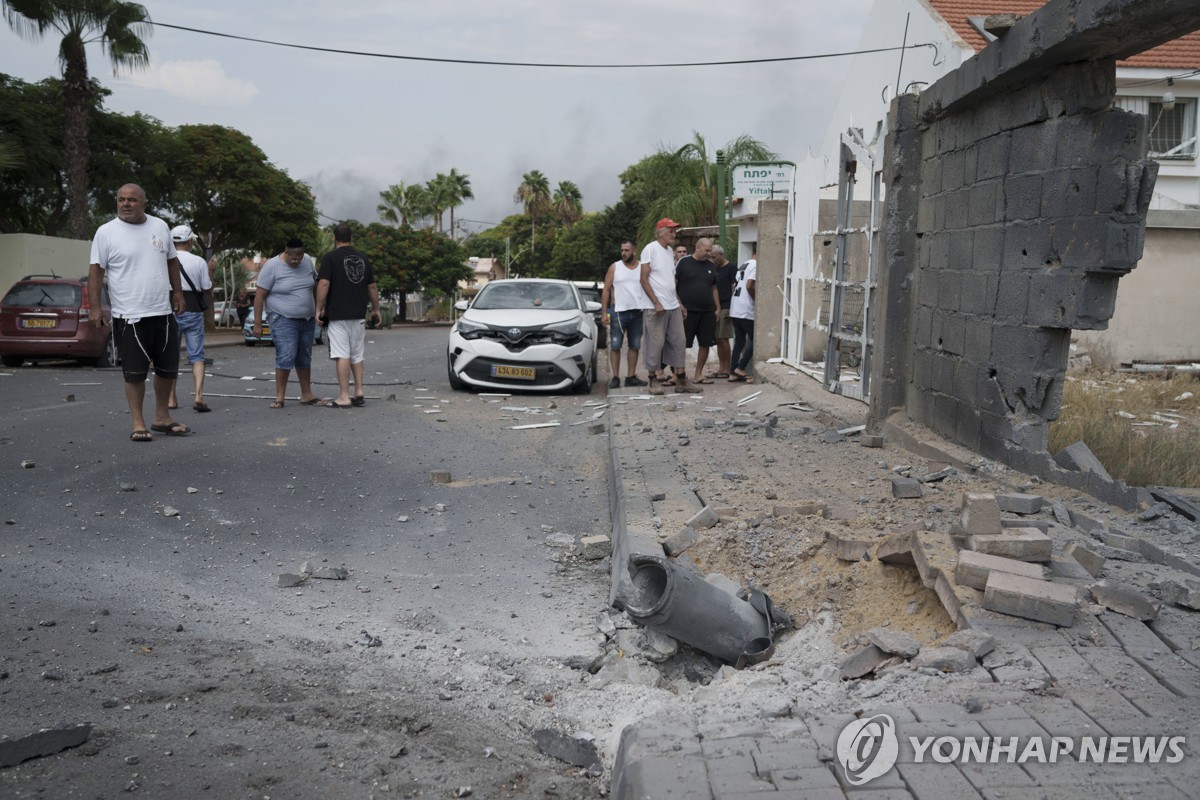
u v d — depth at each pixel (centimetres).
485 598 516
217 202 4075
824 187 1222
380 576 548
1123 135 544
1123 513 548
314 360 2081
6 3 2348
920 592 422
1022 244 640
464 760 337
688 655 438
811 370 1288
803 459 767
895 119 854
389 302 7375
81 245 2630
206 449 843
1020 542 407
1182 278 1648
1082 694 311
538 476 823
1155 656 338
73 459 776
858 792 255
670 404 1158
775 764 272
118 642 425
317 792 309
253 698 376
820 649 404
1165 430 859
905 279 866
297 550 590
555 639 457
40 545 561
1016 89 646
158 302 869
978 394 705
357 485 755
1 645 412
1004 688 317
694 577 426
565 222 10150
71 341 1683
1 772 312
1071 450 634
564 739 345
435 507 700
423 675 410
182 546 581
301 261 1125
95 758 323
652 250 1260
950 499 578
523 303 1465
